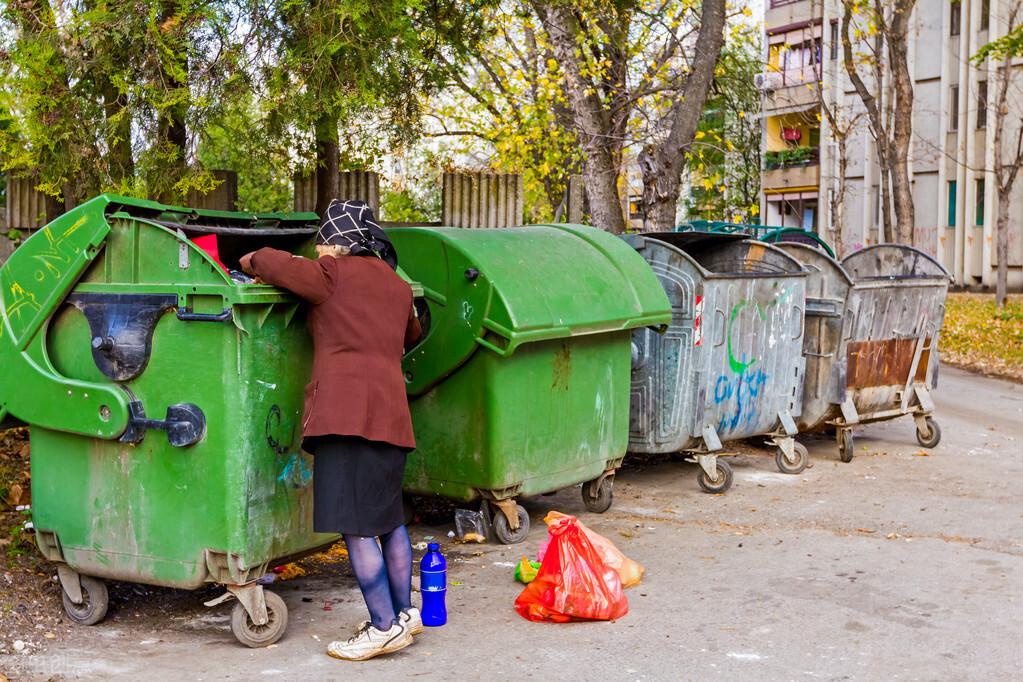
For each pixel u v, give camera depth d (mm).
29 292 4320
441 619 4473
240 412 4031
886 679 3861
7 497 5695
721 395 7273
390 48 6305
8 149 5883
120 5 5664
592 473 6387
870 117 23125
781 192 38125
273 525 4199
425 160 12469
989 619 4539
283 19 6129
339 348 4051
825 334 8203
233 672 3900
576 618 4504
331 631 4395
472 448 5750
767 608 4684
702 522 6359
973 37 30156
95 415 4172
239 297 3928
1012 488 7383
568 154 15750
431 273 5746
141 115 6047
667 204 11336
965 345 17500
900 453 8789
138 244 4188
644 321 6449
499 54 17109
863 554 5594
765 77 37500
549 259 6105
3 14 5562
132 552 4254
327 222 4262
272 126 6465
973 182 30516
